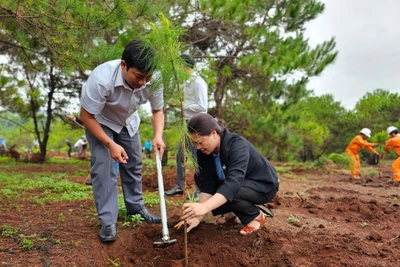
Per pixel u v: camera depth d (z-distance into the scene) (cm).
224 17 822
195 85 427
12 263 263
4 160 1352
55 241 304
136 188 360
